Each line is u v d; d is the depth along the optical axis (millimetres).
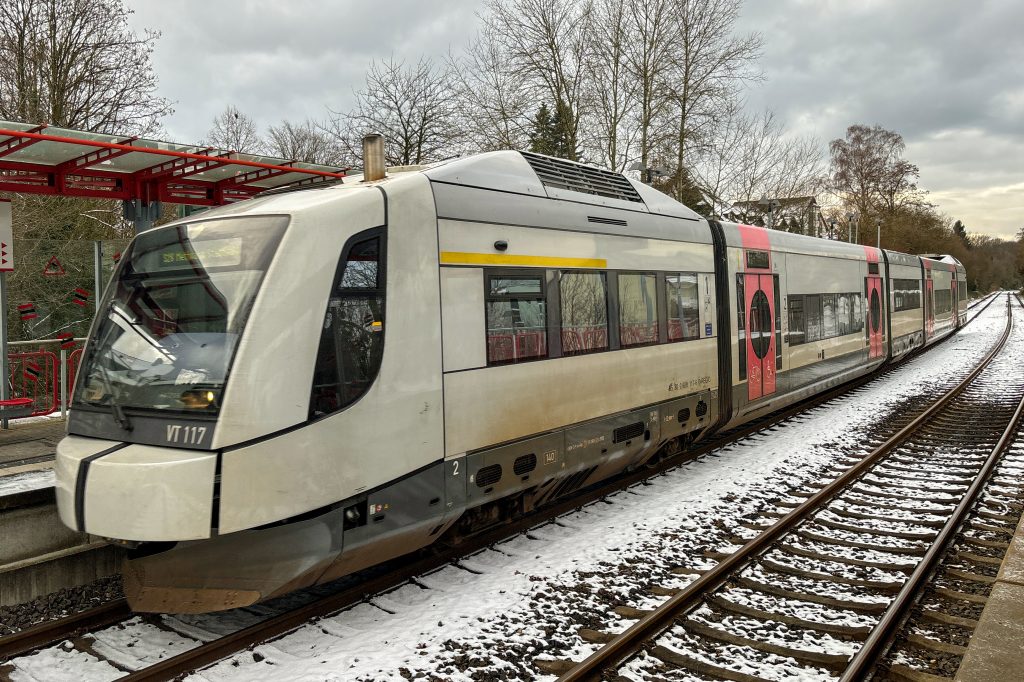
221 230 5082
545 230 6809
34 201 15383
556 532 7137
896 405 14547
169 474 4367
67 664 4664
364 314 5152
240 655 4711
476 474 6020
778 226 29562
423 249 5602
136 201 8383
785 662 4602
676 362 8836
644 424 8188
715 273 9906
